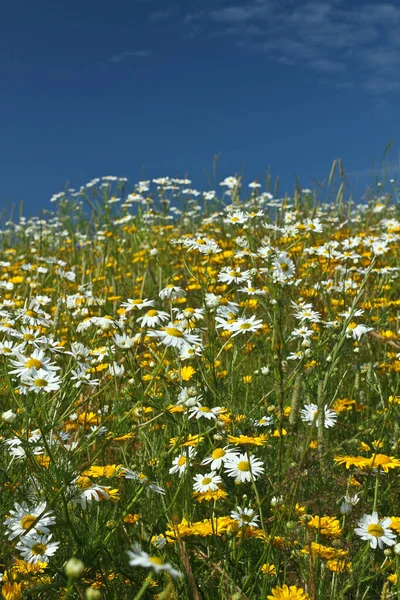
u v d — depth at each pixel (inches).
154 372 23.5
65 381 24.3
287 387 28.0
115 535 21.0
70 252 80.1
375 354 41.4
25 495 20.3
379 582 21.8
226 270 35.7
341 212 76.6
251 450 26.7
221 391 28.8
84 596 18.2
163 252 69.7
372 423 31.6
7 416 19.8
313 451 24.4
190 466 24.4
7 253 89.8
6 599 17.5
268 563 20.7
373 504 22.7
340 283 45.5
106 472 22.5
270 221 67.9
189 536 21.9
